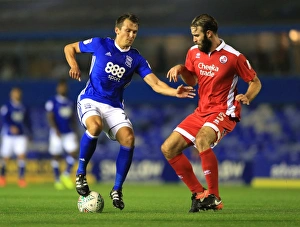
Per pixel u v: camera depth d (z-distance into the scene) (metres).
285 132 91.31
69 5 95.00
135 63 30.67
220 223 24.42
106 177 75.50
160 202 39.00
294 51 90.44
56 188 61.53
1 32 96.00
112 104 30.45
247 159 73.19
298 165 72.06
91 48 30.66
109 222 24.69
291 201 41.31
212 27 29.28
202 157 28.73
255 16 90.31
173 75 29.61
